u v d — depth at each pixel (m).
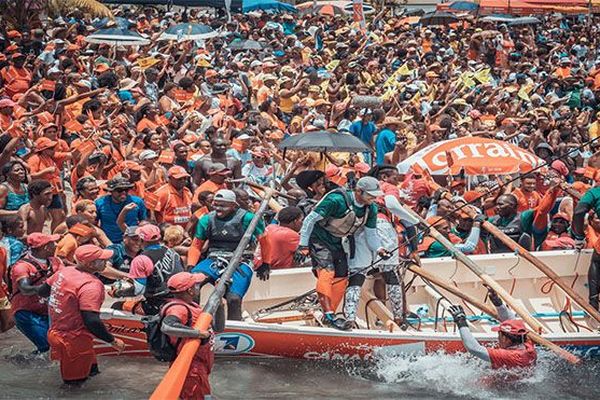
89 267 9.85
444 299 12.18
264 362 11.11
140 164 14.59
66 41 24.39
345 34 34.84
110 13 33.88
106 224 12.80
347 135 14.82
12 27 30.02
